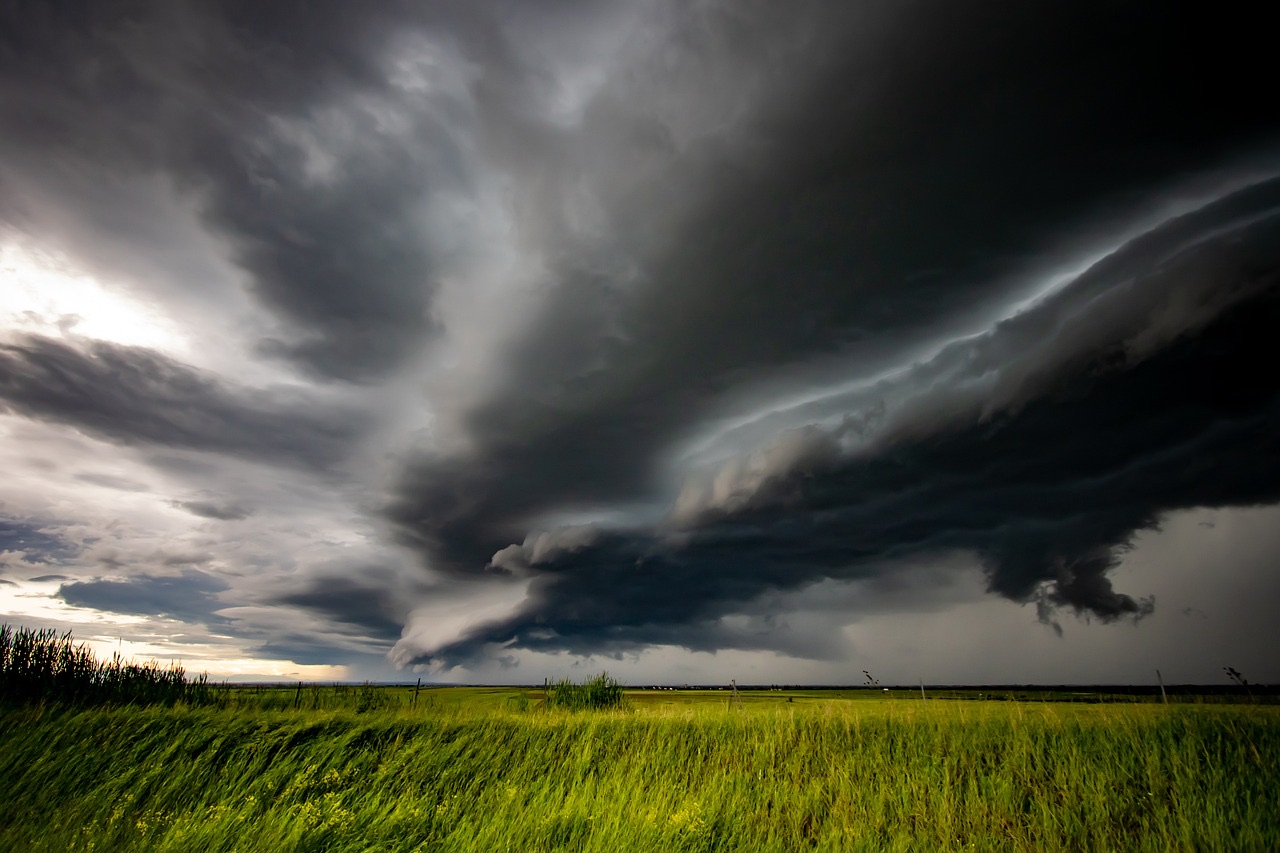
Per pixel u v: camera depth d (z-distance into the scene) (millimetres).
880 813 9703
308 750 11789
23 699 13344
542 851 8070
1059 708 13609
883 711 14227
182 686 15578
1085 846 8680
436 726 13375
